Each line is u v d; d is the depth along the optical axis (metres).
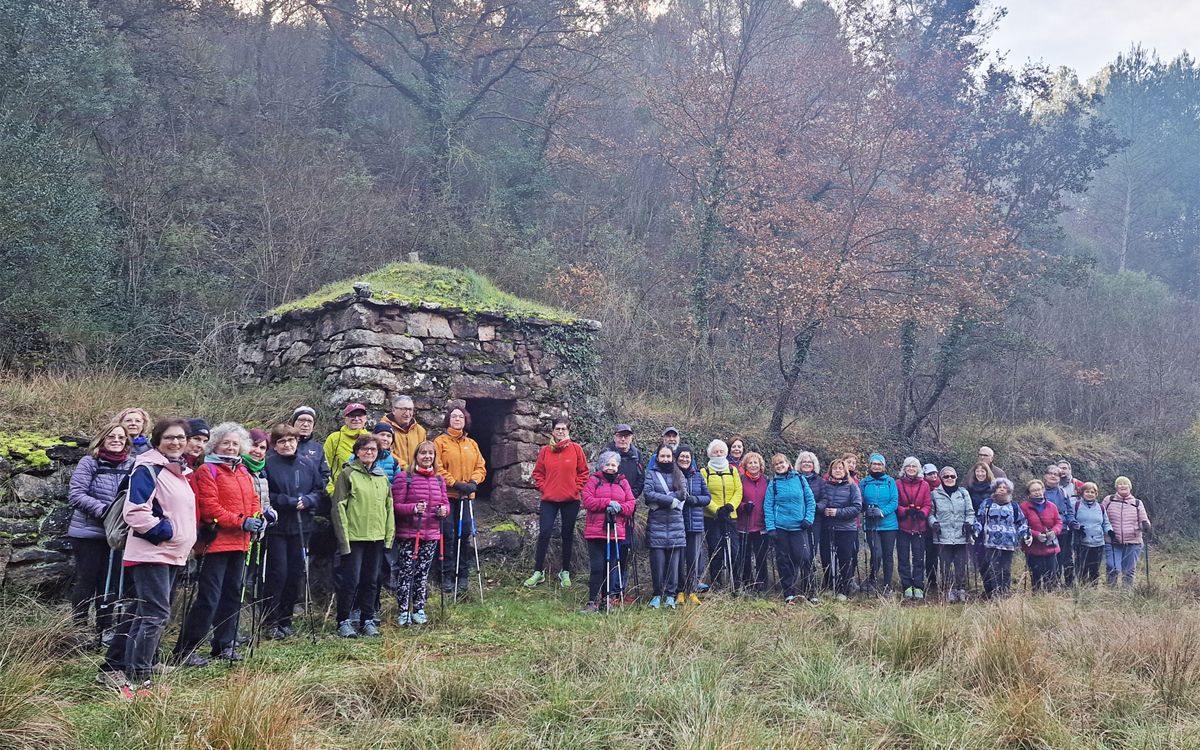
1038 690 4.94
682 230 19.64
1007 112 18.52
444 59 22.20
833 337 18.33
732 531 9.05
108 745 3.72
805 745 4.09
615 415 12.45
